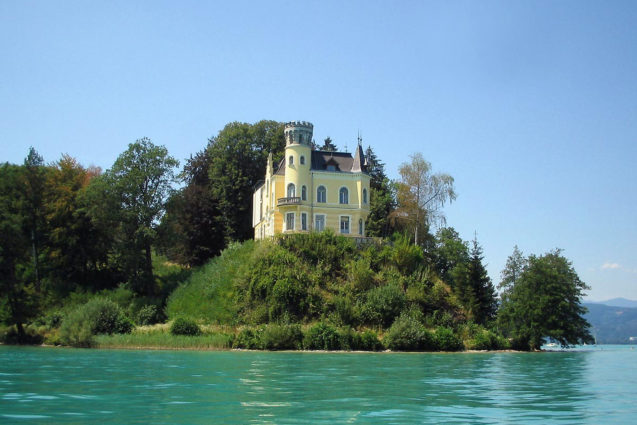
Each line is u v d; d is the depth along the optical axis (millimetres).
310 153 79125
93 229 78375
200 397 19797
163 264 88312
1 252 60219
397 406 18469
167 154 78688
